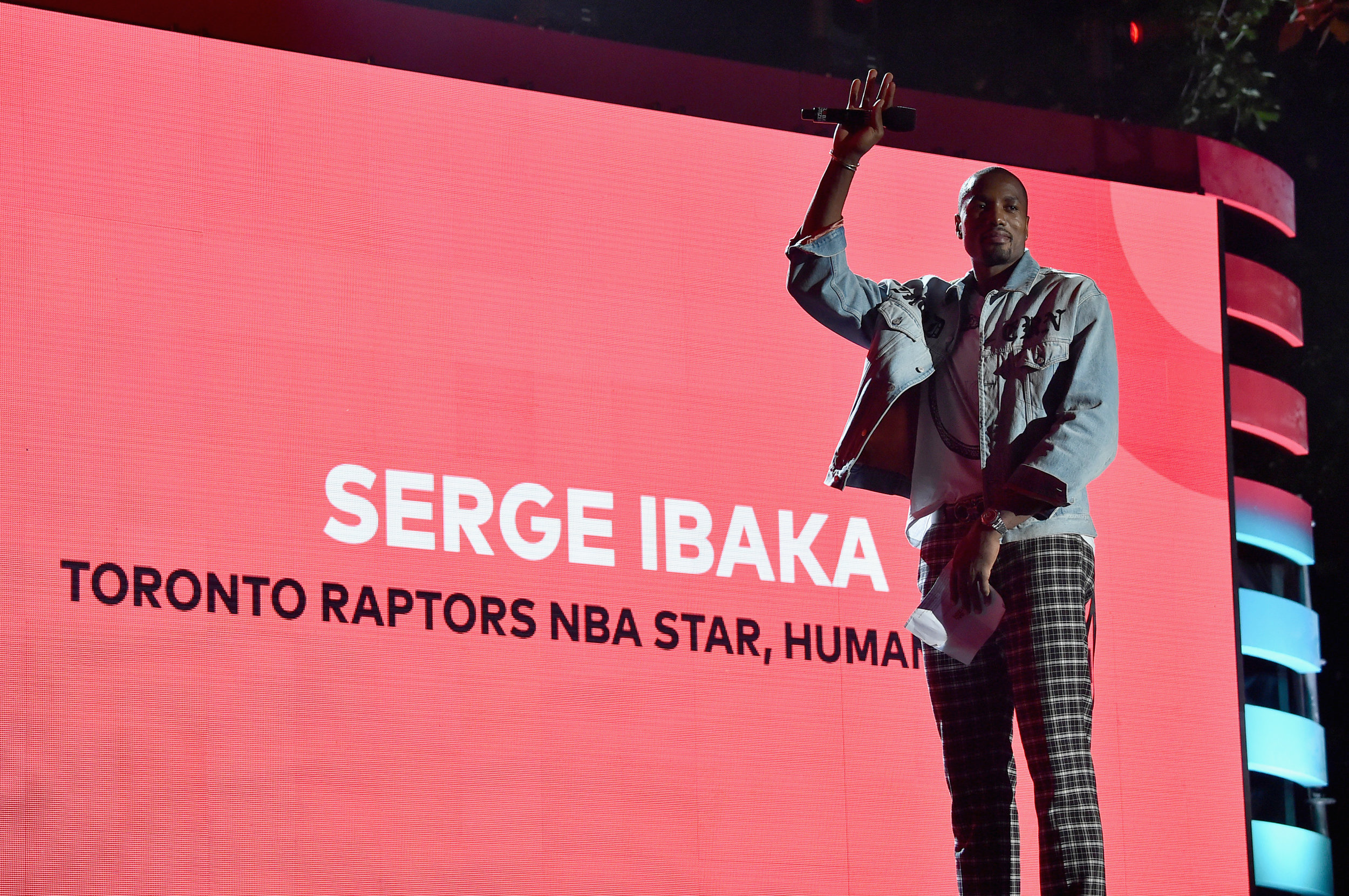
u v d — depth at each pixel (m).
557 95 10.29
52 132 8.99
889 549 10.47
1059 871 6.08
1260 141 19.08
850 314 7.09
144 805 8.44
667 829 9.50
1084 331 6.55
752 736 9.84
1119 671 10.74
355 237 9.58
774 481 10.27
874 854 9.93
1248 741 12.70
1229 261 12.94
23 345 8.69
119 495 8.73
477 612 9.39
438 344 9.64
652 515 9.92
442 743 9.14
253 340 9.20
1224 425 11.57
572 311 10.00
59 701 8.38
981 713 6.56
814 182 10.86
